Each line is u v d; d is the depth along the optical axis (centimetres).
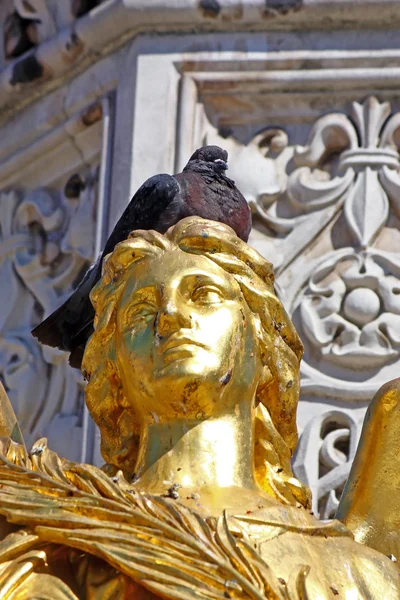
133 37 904
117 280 577
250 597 496
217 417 557
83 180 947
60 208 956
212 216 778
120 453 570
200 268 566
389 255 855
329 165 887
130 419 573
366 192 871
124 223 770
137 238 575
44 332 708
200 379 548
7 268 965
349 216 866
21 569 509
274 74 887
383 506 573
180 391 548
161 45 895
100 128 917
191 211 774
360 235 860
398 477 576
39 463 536
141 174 864
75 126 927
